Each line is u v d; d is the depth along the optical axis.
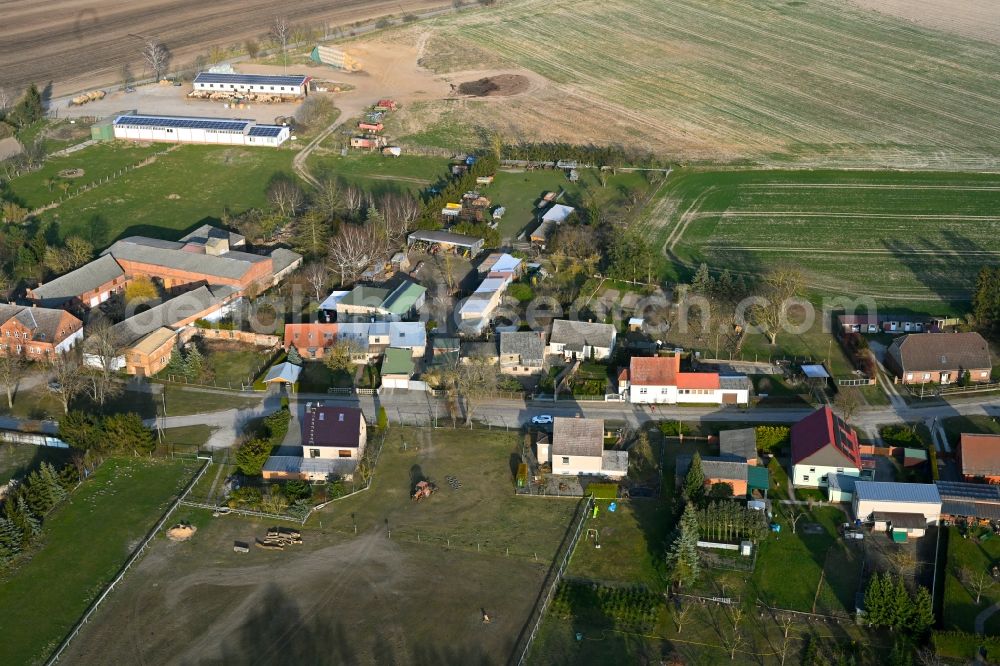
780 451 136.12
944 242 199.12
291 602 112.75
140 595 113.81
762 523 120.50
